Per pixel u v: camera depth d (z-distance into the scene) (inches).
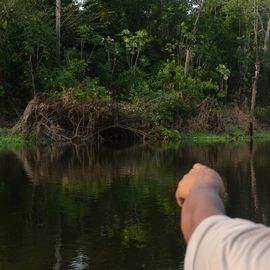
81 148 1015.0
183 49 1536.7
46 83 1285.7
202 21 1593.3
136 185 541.3
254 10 1561.3
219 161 761.0
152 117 1205.1
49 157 829.2
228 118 1379.2
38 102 1111.6
